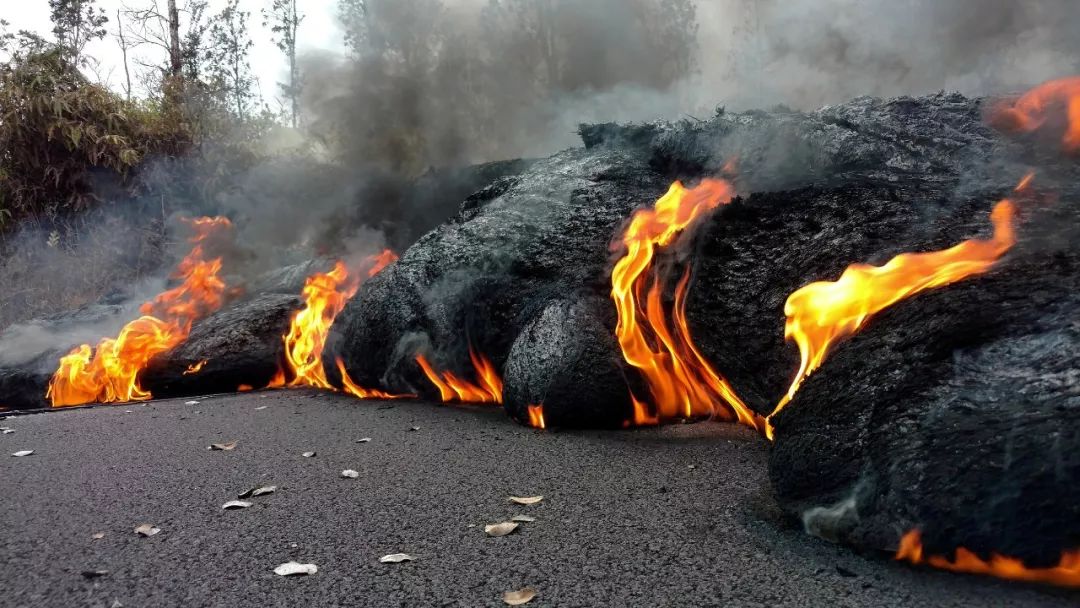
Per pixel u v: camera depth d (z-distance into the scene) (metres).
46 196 11.12
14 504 3.16
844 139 3.81
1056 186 3.01
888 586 2.03
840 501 2.31
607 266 4.63
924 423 2.19
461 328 5.16
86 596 2.21
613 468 3.32
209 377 6.43
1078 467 1.85
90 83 11.52
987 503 1.98
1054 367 2.04
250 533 2.70
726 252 3.82
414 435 4.20
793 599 1.99
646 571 2.22
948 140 3.58
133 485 3.39
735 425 4.04
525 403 4.29
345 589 2.20
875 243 3.22
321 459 3.74
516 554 2.40
